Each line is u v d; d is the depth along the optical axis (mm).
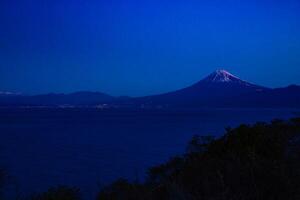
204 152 12188
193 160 10094
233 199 6188
